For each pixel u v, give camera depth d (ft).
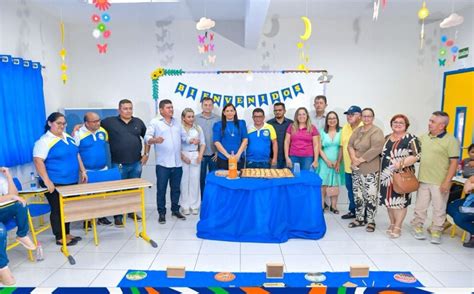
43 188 11.48
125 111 13.74
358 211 13.76
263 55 17.39
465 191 11.21
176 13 16.02
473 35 14.97
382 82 17.57
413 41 17.37
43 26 15.51
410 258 10.88
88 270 10.06
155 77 16.81
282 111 15.44
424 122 17.72
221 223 12.44
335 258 10.87
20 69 13.34
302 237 12.47
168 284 9.23
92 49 17.56
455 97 16.20
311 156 15.20
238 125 14.87
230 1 14.14
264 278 9.50
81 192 10.72
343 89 17.60
